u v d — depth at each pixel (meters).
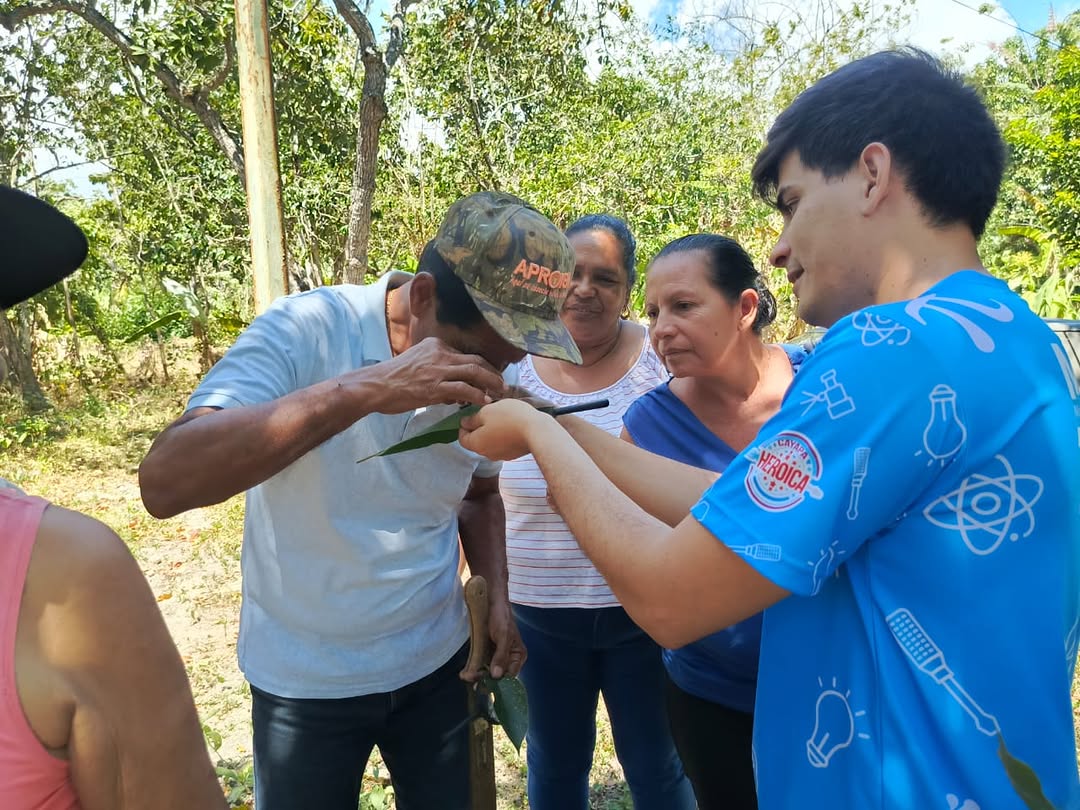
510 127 12.95
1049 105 15.20
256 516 1.89
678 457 2.07
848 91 1.14
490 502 2.28
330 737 1.91
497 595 2.12
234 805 2.94
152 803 1.00
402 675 1.93
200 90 8.72
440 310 1.70
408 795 2.12
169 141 13.21
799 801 1.18
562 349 1.64
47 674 0.90
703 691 1.94
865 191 1.13
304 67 9.88
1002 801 1.00
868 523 1.02
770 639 1.24
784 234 1.24
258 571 1.89
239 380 1.67
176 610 5.20
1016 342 1.06
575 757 2.59
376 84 7.67
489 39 11.99
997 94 18.11
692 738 2.02
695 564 1.07
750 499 1.04
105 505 7.86
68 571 0.91
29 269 0.94
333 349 1.82
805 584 1.01
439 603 2.01
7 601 0.87
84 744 0.93
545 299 1.67
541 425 1.35
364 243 8.03
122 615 0.95
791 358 2.21
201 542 6.49
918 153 1.11
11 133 12.53
